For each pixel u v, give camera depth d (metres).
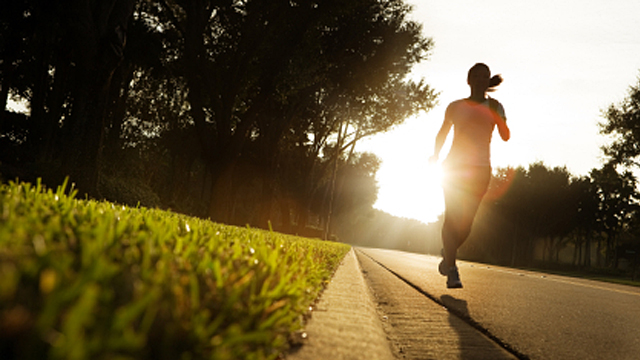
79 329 0.61
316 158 37.78
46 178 9.70
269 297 1.46
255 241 3.25
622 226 58.44
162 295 1.01
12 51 16.97
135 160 20.66
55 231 1.35
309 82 21.00
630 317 4.04
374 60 21.86
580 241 64.12
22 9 15.73
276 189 43.69
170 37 20.88
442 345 2.36
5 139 17.59
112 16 10.32
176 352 0.92
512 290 5.65
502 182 58.62
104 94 10.30
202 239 2.28
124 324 0.72
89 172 10.01
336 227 84.31
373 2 20.47
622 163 36.94
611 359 2.38
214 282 1.39
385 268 8.82
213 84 17.09
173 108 29.06
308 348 1.69
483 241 67.88
